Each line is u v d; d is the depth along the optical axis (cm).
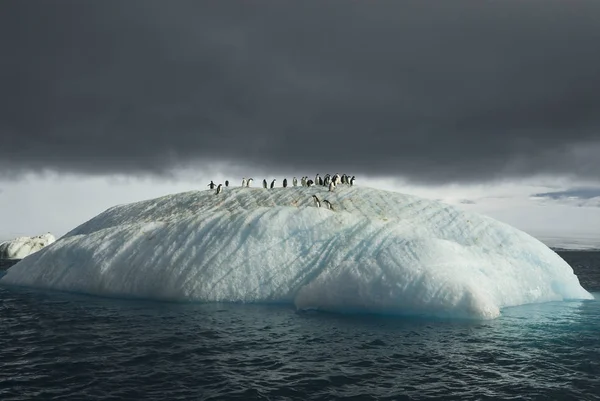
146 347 1555
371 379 1256
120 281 2566
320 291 2178
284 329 1817
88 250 2809
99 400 1085
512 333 1772
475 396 1145
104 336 1703
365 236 2483
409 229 2578
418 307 2016
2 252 6381
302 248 2475
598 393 1173
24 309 2214
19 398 1095
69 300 2452
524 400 1123
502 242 2636
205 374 1282
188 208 3250
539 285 2492
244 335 1722
